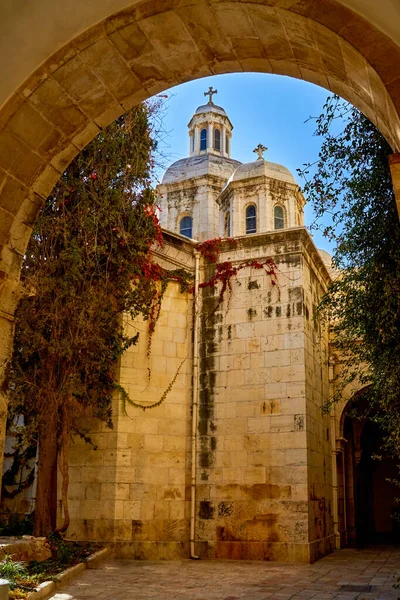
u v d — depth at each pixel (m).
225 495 16.64
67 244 13.84
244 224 25.48
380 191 9.29
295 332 17.16
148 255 17.16
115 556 15.52
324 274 20.86
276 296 17.66
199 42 5.64
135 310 16.28
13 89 5.54
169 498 16.66
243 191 25.86
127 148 14.85
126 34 5.49
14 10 5.11
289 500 16.03
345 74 5.14
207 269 18.72
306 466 16.11
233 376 17.50
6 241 6.08
